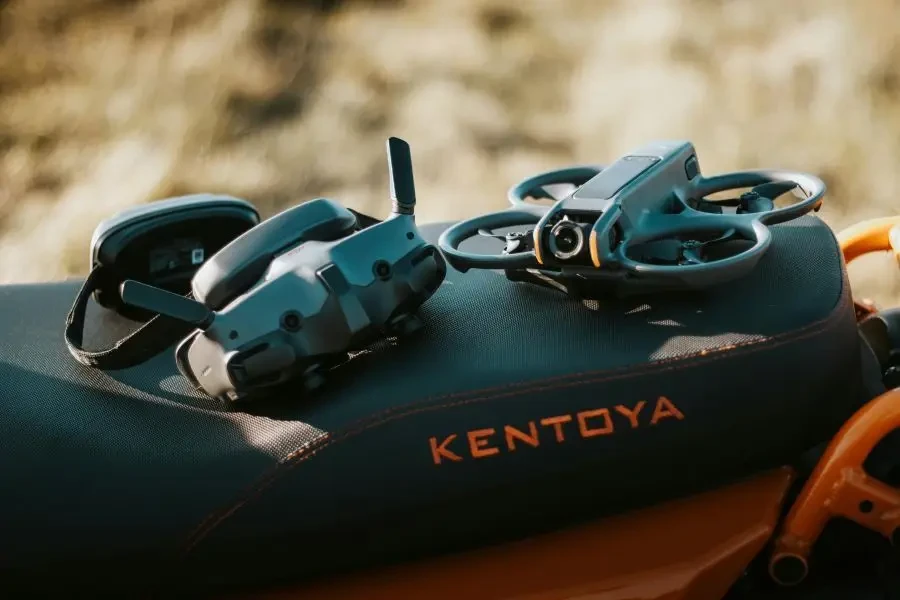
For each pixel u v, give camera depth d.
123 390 1.24
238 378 1.11
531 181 1.48
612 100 3.98
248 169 3.79
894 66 3.68
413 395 1.13
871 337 1.51
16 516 1.11
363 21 4.81
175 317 1.09
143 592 1.12
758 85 3.77
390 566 1.17
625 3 4.82
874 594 1.22
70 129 4.11
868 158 3.27
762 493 1.20
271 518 1.10
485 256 1.25
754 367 1.14
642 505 1.18
